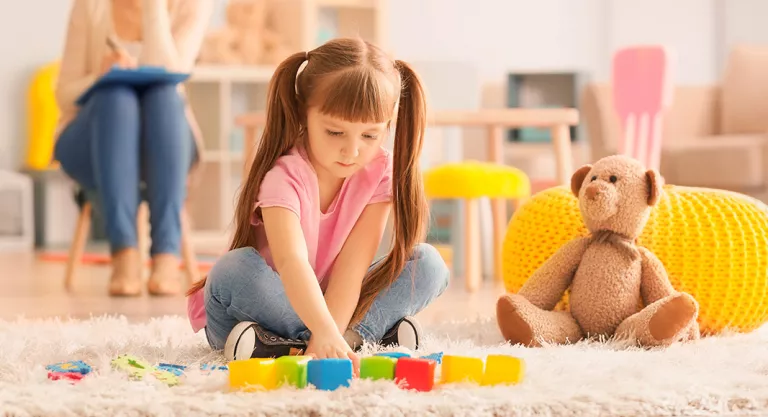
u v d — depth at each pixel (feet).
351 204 5.32
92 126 9.65
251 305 5.02
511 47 21.03
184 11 10.92
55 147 10.19
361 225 5.36
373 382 3.96
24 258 15.61
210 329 5.32
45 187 19.29
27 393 3.87
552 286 6.07
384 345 5.46
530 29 21.08
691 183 16.20
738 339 5.94
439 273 5.44
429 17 20.70
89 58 10.52
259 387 3.96
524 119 10.53
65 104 10.41
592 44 21.26
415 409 3.69
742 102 17.54
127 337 5.92
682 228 6.35
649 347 5.58
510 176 10.91
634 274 5.90
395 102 5.03
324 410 3.66
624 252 5.93
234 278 4.97
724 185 15.84
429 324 6.82
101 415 3.62
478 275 10.56
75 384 4.09
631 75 9.74
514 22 21.03
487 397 3.85
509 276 6.99
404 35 20.62
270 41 18.29
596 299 5.87
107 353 5.12
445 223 13.37
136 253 9.75
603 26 21.26
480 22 20.89
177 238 9.88
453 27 20.81
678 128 17.83
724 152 15.76
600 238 6.03
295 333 5.21
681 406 3.92
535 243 6.73
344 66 4.84
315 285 4.75
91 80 10.21
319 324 4.60
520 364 4.14
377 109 4.79
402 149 5.34
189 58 10.75
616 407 3.85
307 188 5.14
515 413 3.73
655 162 9.71
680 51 20.90
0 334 6.06
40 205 19.35
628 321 5.71
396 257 5.34
